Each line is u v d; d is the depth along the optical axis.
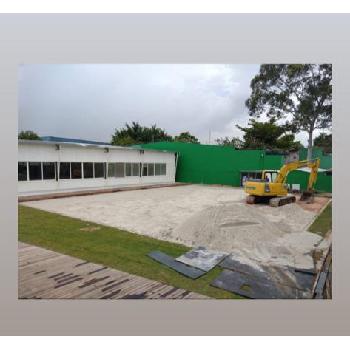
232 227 8.64
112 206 12.66
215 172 25.33
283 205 14.32
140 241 7.71
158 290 5.18
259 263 6.64
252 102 25.59
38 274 5.55
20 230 8.19
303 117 24.31
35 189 14.86
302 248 7.82
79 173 17.11
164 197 16.28
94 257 6.45
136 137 39.16
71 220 9.66
